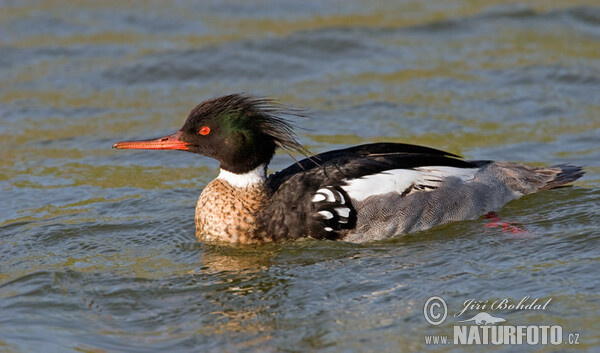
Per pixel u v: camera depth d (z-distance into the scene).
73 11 25.91
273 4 26.47
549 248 12.26
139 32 24.38
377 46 23.28
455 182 13.61
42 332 10.39
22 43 23.55
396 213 13.11
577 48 22.62
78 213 14.73
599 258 11.74
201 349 9.92
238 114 13.20
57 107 20.23
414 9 25.80
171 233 13.87
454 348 9.66
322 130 18.55
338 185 13.12
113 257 12.84
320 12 25.70
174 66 22.22
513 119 18.80
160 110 19.97
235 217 13.22
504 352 9.53
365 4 26.41
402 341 9.85
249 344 9.97
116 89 21.28
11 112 19.89
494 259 11.98
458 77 21.20
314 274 11.84
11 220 14.41
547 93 20.08
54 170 16.97
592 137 17.62
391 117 19.16
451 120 18.88
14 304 11.14
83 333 10.38
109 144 18.28
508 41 23.22
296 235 13.09
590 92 20.02
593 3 25.31
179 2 26.70
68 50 23.19
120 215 14.65
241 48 23.06
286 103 20.08
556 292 10.77
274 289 11.41
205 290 11.50
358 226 13.03
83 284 11.76
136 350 9.95
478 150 17.23
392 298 10.90
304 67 22.30
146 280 11.89
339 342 9.91
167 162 17.55
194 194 15.67
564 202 14.13
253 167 13.35
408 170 13.49
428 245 12.72
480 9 25.48
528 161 16.58
